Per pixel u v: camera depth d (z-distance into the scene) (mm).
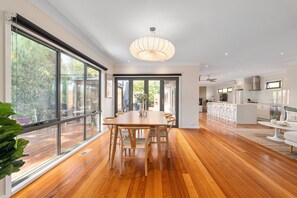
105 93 5426
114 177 2391
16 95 2129
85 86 4109
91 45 4102
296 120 5383
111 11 2570
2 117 1064
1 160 1009
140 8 2475
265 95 9461
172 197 1934
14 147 1092
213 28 3162
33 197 1903
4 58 1797
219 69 7617
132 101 6551
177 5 2387
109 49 4570
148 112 4359
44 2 2318
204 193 2018
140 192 2027
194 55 5156
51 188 2092
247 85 10438
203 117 9805
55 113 2924
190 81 6270
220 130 5840
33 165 2582
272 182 2287
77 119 3703
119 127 2467
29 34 2229
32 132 2541
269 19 2803
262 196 1967
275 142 4297
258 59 5664
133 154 3258
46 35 2420
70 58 3447
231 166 2801
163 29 3215
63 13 2645
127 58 5602
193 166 2795
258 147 3863
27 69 2307
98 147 3738
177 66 6320
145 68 6418
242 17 2734
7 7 1834
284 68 7246
